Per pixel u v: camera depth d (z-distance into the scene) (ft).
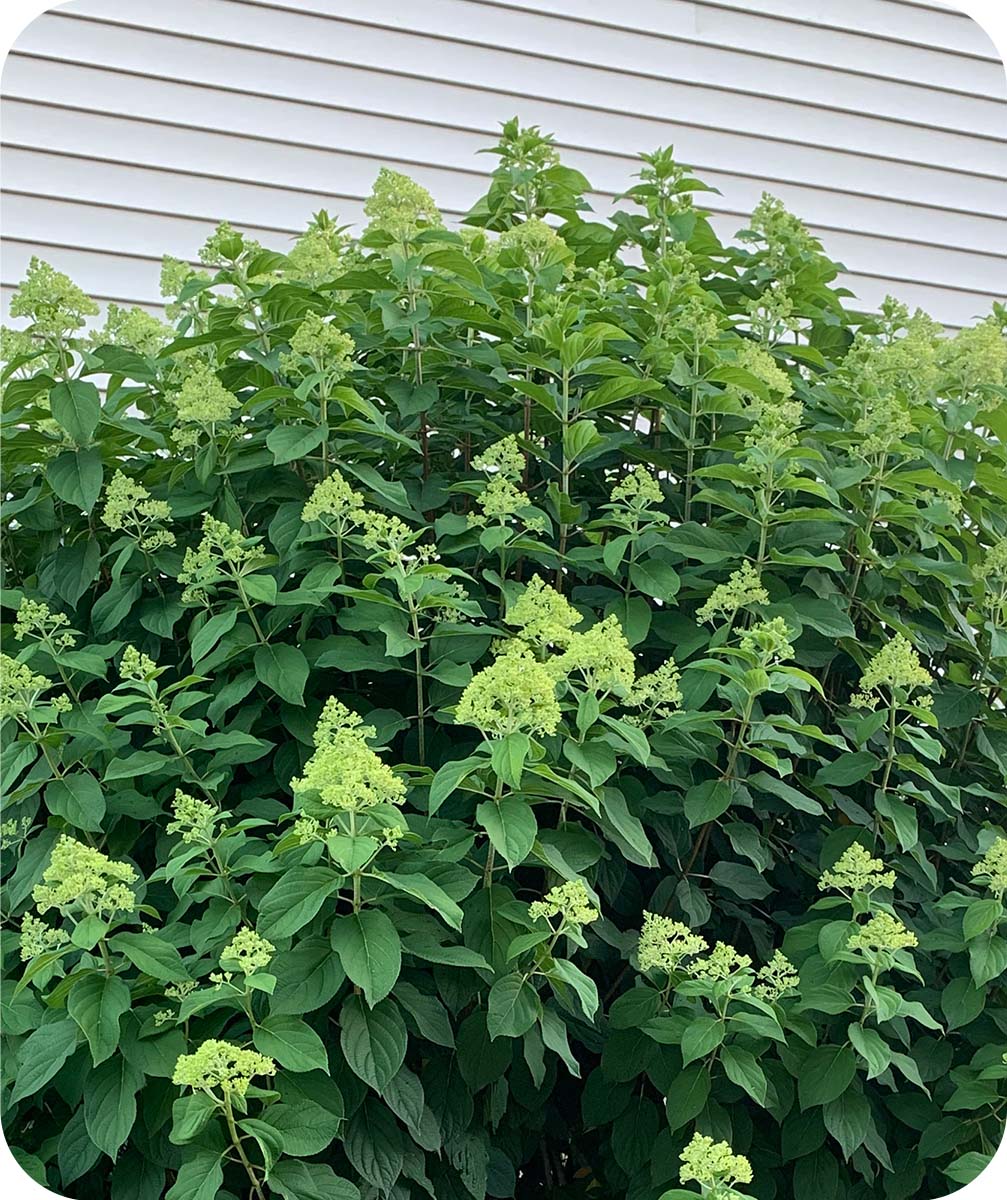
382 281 8.65
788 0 15.61
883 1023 7.96
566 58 14.75
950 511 8.93
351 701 8.23
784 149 15.46
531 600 7.00
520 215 11.28
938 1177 8.60
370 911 6.32
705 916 7.94
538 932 6.57
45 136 13.07
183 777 7.51
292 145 13.83
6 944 7.36
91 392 8.16
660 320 9.21
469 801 7.60
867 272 15.70
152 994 6.79
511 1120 8.03
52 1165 7.63
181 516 8.33
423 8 14.33
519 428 9.26
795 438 8.30
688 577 8.43
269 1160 5.94
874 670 8.00
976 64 16.40
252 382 8.89
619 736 7.29
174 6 13.56
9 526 9.32
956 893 8.26
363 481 7.93
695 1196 6.37
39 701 8.29
